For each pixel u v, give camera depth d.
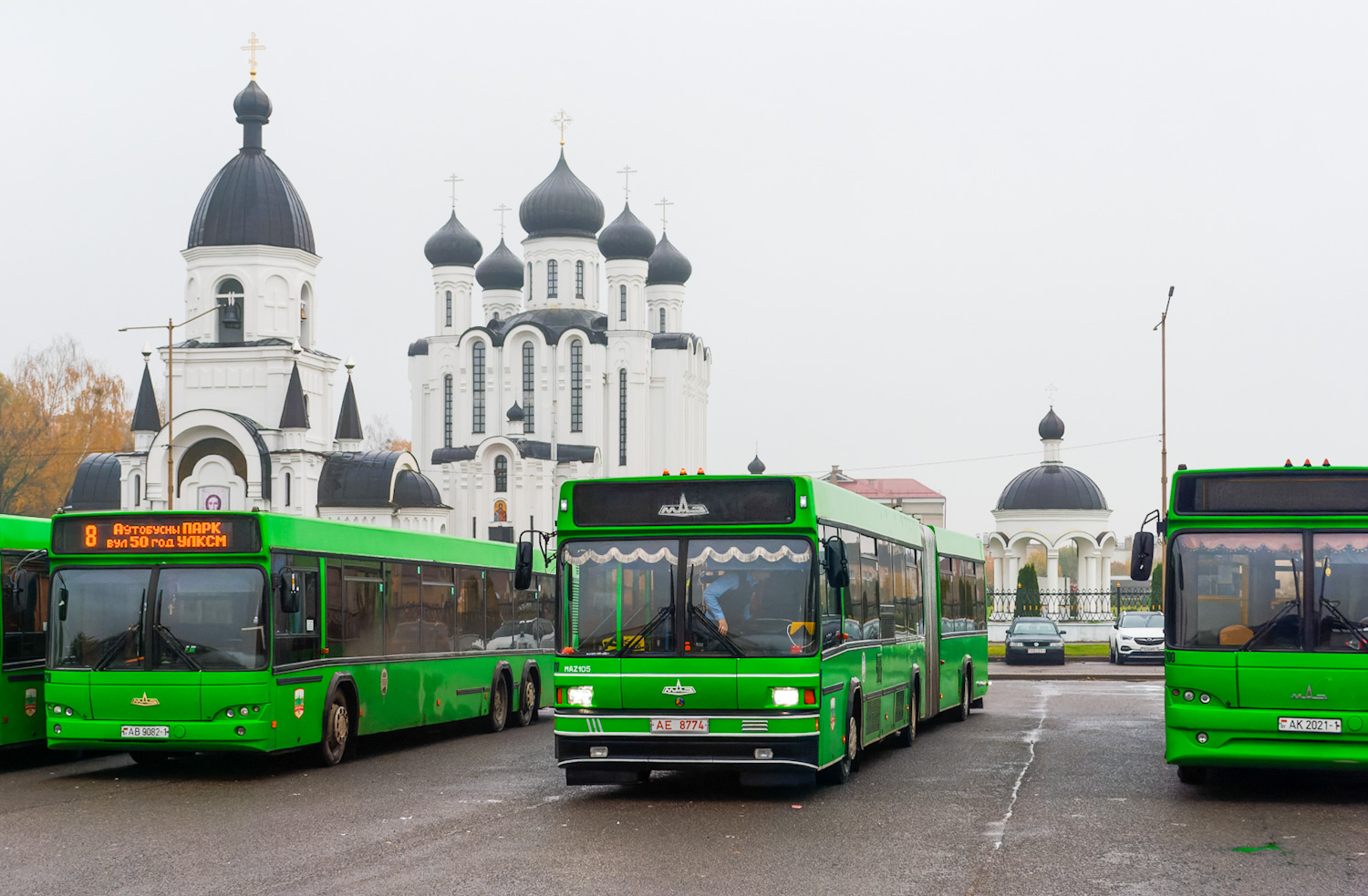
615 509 14.26
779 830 12.36
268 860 11.22
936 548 22.86
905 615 19.95
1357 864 10.71
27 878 10.60
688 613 13.92
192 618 16.89
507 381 93.62
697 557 14.05
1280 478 13.84
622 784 15.43
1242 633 13.70
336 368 77.44
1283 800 14.18
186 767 18.59
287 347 72.38
